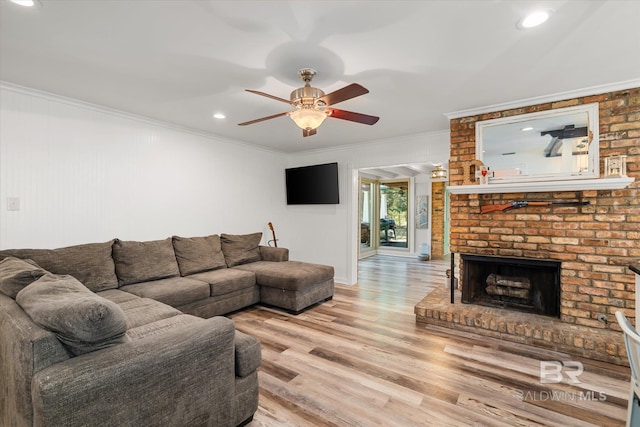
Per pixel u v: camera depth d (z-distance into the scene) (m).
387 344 2.83
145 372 1.32
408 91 2.80
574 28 1.82
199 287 3.16
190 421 1.48
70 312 1.25
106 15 1.71
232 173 4.80
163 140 3.87
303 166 5.70
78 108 3.11
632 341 1.31
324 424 1.79
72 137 3.08
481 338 2.94
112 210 3.39
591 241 2.79
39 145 2.87
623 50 2.08
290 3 1.60
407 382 2.22
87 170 3.19
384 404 1.97
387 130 4.20
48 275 1.83
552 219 2.97
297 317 3.55
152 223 3.77
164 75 2.47
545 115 2.99
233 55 2.15
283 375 2.31
